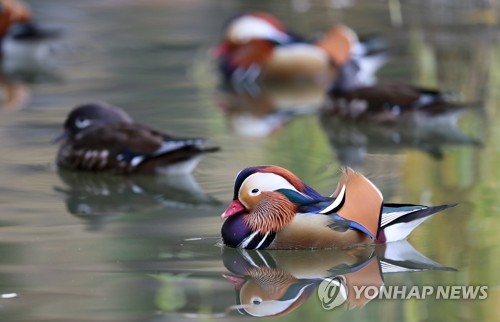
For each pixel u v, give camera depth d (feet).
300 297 33.45
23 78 74.43
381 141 57.62
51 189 47.75
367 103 62.59
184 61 80.07
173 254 37.73
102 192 47.42
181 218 42.86
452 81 71.20
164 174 50.24
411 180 47.65
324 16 95.20
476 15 87.76
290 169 50.29
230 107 66.59
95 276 35.14
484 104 65.10
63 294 33.32
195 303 32.58
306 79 80.84
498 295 33.42
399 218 38.58
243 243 38.24
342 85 64.75
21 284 34.30
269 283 34.65
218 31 90.43
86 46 84.99
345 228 37.88
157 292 33.53
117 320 31.07
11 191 47.14
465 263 36.40
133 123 53.47
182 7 101.09
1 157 53.01
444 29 85.87
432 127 61.21
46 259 37.04
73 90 69.62
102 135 51.44
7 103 65.36
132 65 78.59
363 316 31.65
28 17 88.22
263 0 103.14
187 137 57.26
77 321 30.96
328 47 81.10
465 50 78.79
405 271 35.81
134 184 49.03
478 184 46.62
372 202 38.37
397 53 81.00
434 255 37.32
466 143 55.88
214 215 43.27
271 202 38.24
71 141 52.39
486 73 72.59
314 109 67.46
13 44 86.17
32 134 57.36
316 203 38.47
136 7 101.30
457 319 31.32
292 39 81.15
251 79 78.95
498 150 53.67
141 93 69.10
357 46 80.07
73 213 43.65
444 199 44.14
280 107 67.97
